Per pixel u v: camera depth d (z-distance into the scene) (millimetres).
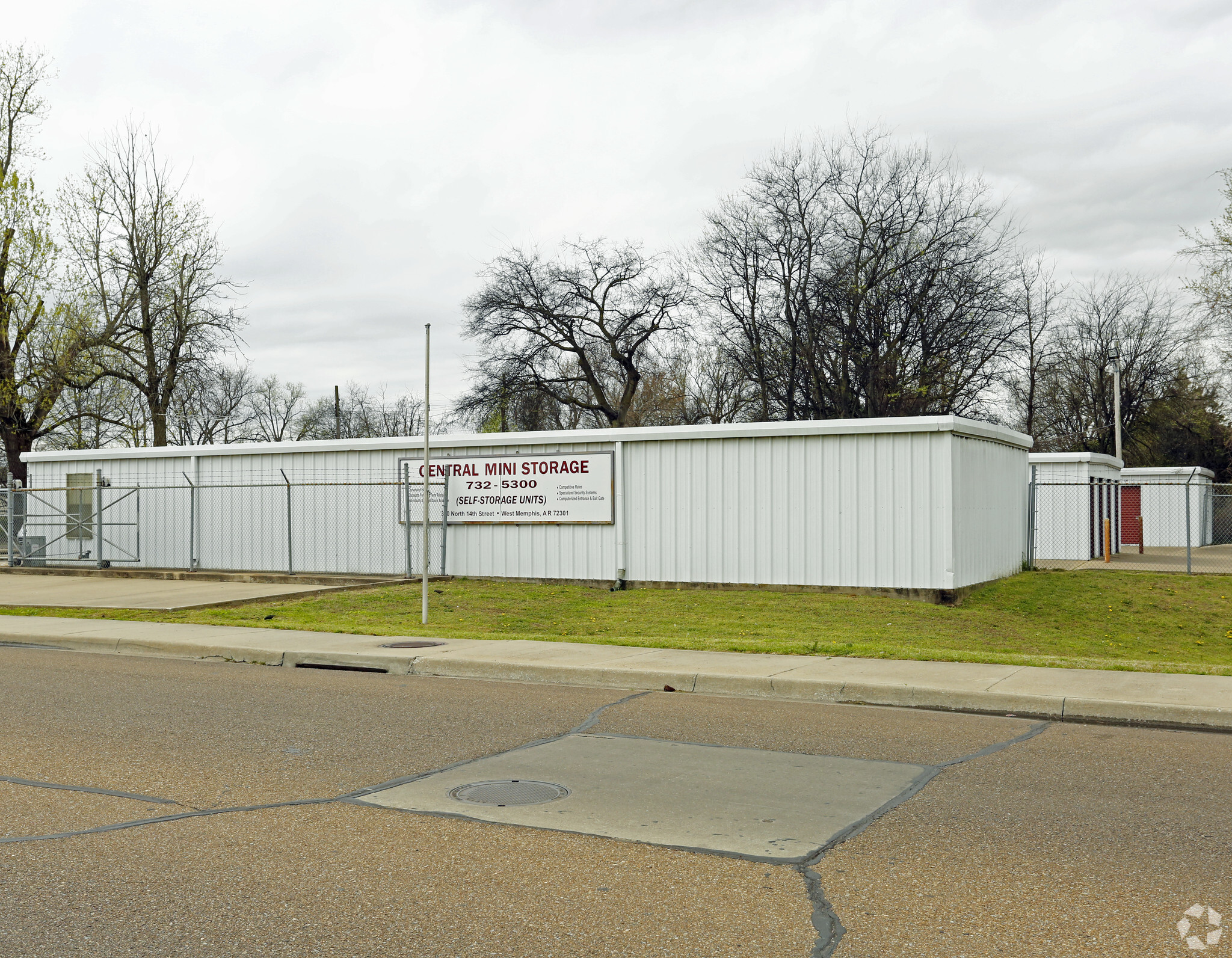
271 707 9961
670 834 5906
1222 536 48281
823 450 20062
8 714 9516
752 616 17547
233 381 72875
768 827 6051
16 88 37281
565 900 4875
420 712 9695
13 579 24812
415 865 5359
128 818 6211
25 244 36438
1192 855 5535
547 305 52000
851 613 17703
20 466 37438
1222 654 16547
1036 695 9828
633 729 8945
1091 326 62750
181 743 8297
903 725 9172
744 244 46094
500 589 21312
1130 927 4547
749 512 20656
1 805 6484
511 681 11773
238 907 4777
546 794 6770
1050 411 64438
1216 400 55344
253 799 6633
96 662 13414
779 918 4660
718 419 58250
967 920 4637
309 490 24906
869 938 4434
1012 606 19766
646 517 21547
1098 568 26484
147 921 4609
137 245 41656
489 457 22984
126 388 43500
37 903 4828
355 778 7176
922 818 6238
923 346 41969
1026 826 6062
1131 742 8461
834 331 43594
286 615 17891
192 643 14102
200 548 26219
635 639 14141
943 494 19156
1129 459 61438
